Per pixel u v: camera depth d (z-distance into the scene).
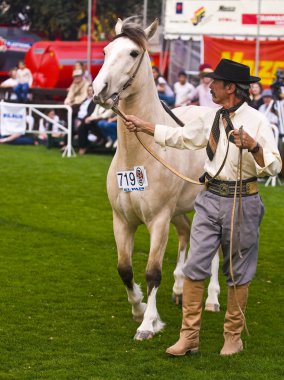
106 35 36.66
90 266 11.78
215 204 8.05
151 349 8.38
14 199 16.39
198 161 9.55
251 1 24.06
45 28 39.50
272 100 19.56
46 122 23.55
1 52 33.06
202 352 8.32
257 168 7.82
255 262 8.23
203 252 8.05
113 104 8.30
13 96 25.77
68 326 9.06
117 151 8.88
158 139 8.27
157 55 28.75
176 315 9.70
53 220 14.80
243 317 8.25
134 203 8.79
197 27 24.45
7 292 10.30
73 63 28.62
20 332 8.78
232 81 7.89
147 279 8.87
